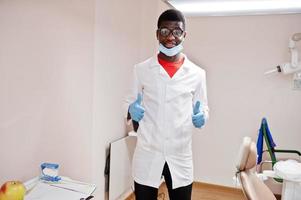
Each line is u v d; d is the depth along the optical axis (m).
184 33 1.49
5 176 1.56
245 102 2.90
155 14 2.81
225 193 2.96
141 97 1.59
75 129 1.96
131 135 2.58
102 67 2.10
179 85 1.51
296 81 2.71
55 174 1.47
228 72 2.93
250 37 2.82
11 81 1.54
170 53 1.47
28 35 1.60
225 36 2.90
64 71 1.84
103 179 2.25
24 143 1.64
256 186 1.16
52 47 1.75
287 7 1.98
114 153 2.30
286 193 1.84
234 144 2.97
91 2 1.93
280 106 2.80
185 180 1.55
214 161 3.05
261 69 2.82
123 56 2.44
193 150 3.11
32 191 1.30
